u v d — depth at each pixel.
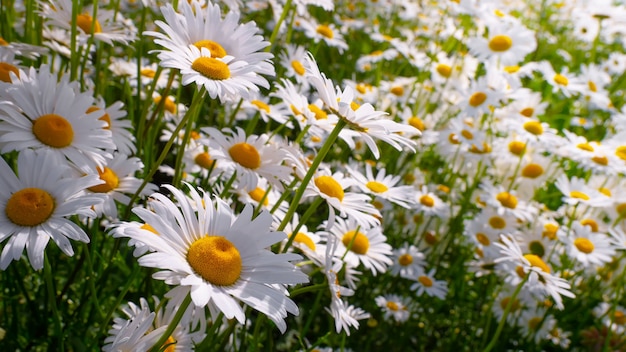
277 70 0.79
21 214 0.29
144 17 0.49
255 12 0.96
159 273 0.29
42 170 0.30
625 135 0.69
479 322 0.61
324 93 0.33
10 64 0.38
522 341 0.61
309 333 0.55
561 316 0.63
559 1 1.72
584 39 1.36
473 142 0.71
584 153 0.66
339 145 0.77
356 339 0.58
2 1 0.48
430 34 1.19
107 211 0.36
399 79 0.92
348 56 1.09
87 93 0.35
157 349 0.28
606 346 0.51
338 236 0.46
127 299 0.45
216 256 0.28
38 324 0.41
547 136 0.69
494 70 0.78
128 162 0.38
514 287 0.62
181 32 0.35
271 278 0.29
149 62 0.67
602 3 1.03
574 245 0.59
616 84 1.02
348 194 0.39
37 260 0.28
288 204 0.47
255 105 0.56
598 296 0.67
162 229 0.28
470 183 0.77
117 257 0.42
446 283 0.61
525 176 0.74
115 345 0.30
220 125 0.65
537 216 0.67
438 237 0.70
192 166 0.51
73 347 0.38
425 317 0.63
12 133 0.31
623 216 0.66
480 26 0.96
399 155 0.78
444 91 0.89
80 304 0.41
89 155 0.33
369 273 0.61
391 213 0.71
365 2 1.28
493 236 0.64
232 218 0.30
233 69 0.34
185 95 0.70
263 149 0.42
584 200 0.62
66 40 0.49
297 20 0.85
